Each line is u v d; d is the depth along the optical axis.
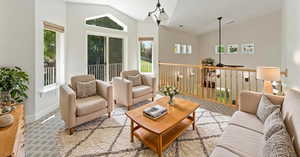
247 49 6.19
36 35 2.77
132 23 5.07
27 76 2.46
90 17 4.12
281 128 1.31
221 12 4.63
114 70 4.85
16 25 2.60
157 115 2.07
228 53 6.68
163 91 2.57
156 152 1.90
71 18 3.83
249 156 1.31
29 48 2.70
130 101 3.34
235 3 4.15
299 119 1.27
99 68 4.50
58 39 3.62
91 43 4.29
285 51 3.65
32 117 2.78
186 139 2.22
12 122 1.58
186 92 4.81
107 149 2.00
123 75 3.85
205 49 7.34
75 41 3.92
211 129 2.49
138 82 3.96
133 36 5.12
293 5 2.68
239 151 1.37
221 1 3.95
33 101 2.79
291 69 2.72
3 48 2.53
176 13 4.18
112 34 4.62
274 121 1.46
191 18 4.77
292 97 1.71
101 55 4.52
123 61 5.03
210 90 5.26
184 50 6.45
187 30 6.10
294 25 2.58
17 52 2.63
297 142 1.18
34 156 1.86
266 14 5.48
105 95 2.93
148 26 5.12
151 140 1.99
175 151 1.96
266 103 1.96
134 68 5.20
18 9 2.59
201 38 7.42
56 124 2.68
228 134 1.65
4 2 2.50
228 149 1.40
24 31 2.65
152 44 5.15
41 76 2.94
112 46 4.76
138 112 2.25
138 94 3.50
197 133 2.38
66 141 2.17
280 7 4.88
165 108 2.29
